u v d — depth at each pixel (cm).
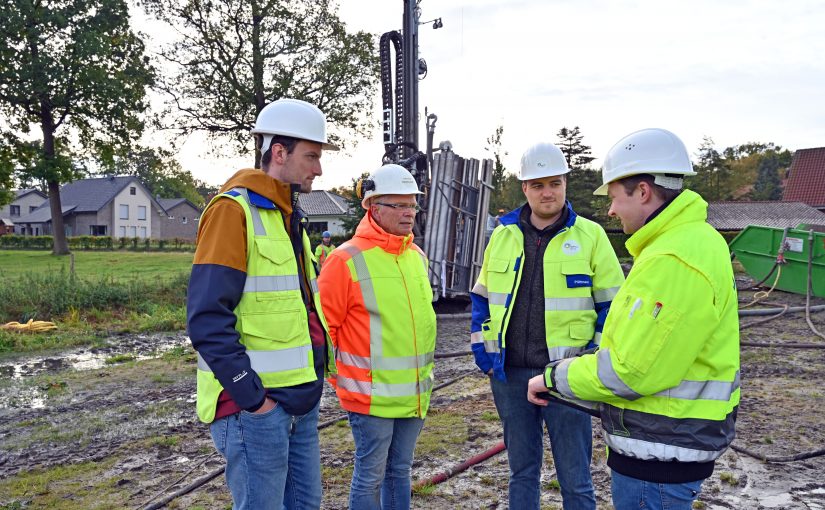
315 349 250
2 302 1119
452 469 423
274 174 238
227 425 224
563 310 286
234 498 229
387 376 287
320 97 2744
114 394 679
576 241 292
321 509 375
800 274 1345
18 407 633
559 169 283
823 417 534
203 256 213
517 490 301
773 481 402
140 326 1102
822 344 851
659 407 189
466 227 1102
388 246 295
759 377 686
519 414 297
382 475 294
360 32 2727
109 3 3138
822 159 4325
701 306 179
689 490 192
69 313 1148
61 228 3556
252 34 2603
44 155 3372
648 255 189
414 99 1117
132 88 3138
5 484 431
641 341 181
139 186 6556
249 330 220
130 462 470
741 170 6994
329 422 543
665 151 200
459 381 692
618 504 202
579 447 285
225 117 2689
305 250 254
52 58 3105
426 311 304
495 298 300
